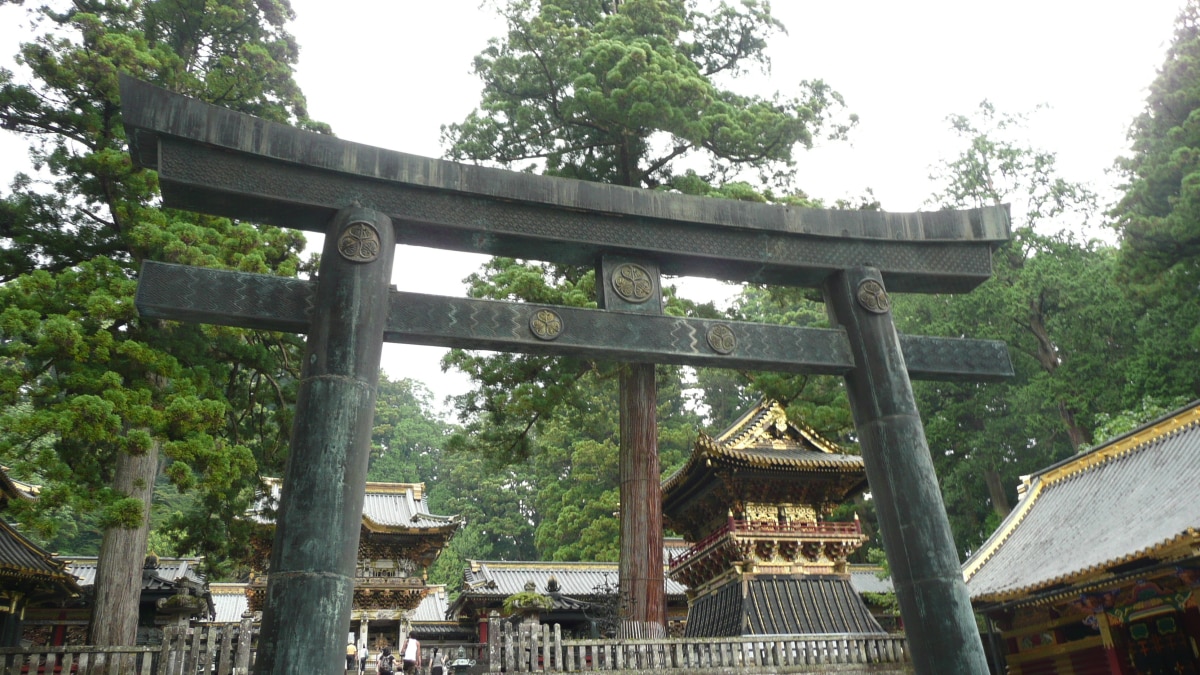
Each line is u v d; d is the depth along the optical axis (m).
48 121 19.86
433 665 22.69
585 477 46.81
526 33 25.06
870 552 38.22
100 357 15.95
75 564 35.56
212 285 7.64
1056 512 25.61
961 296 41.56
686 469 27.83
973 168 47.91
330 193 8.20
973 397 41.81
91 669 14.94
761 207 9.68
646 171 26.19
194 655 15.55
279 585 6.63
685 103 23.80
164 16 22.73
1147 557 18.42
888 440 9.01
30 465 14.56
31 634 28.94
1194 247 33.12
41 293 16.44
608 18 25.86
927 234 10.16
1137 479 23.16
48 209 19.97
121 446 15.23
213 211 8.09
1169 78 37.44
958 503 41.44
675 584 38.47
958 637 8.07
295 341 22.75
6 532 21.50
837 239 9.95
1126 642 21.22
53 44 18.61
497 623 18.33
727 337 9.11
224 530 25.80
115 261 19.41
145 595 28.80
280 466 23.41
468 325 8.26
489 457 25.45
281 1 24.14
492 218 8.70
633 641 18.97
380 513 40.00
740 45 27.81
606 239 9.09
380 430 81.75
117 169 18.80
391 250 8.23
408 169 8.45
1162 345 35.75
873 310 9.60
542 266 25.92
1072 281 40.09
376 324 7.79
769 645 20.44
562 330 8.54
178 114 7.75
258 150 7.95
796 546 26.78
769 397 23.66
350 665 27.62
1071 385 37.84
